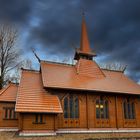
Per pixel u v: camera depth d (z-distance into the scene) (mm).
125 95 29875
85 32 35812
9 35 40250
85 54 33531
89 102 26953
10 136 21078
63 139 20609
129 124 28766
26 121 21938
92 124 26172
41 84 26875
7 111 25875
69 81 27453
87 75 30594
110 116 27750
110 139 21484
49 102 23828
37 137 20812
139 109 30594
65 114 25156
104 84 29516
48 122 22797
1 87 37562
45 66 29297
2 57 38906
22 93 24094
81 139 21000
